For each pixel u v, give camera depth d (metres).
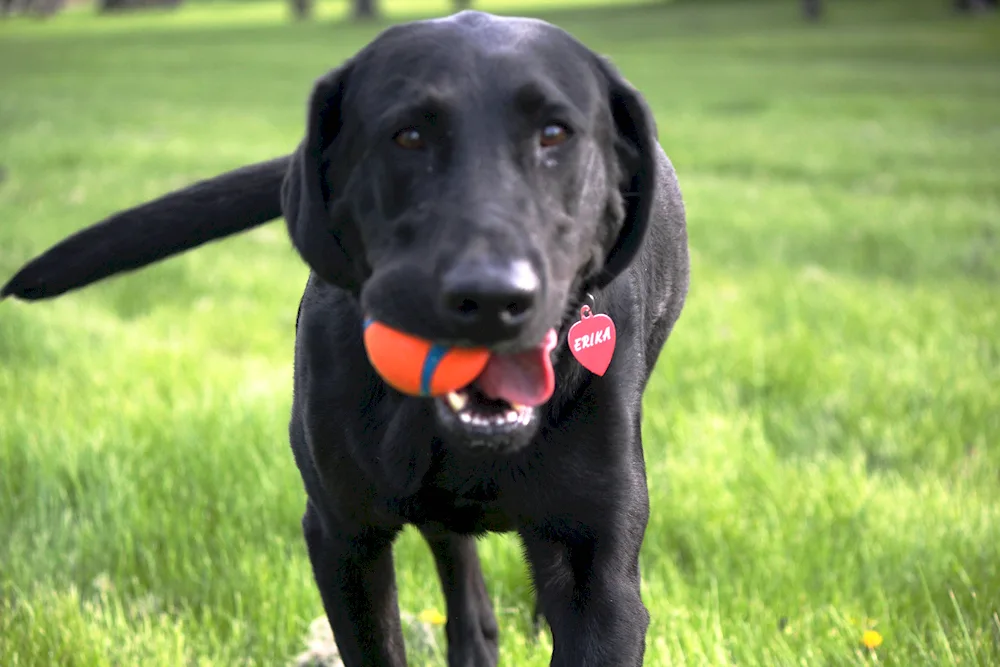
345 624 1.00
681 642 1.14
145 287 2.48
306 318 0.96
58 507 1.39
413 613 1.23
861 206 3.43
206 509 1.40
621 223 0.92
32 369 1.84
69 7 23.38
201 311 2.28
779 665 1.09
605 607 0.92
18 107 6.20
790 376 1.81
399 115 0.84
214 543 1.34
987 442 1.58
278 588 1.24
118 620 1.17
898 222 3.14
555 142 0.85
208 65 9.42
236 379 1.77
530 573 0.97
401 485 0.92
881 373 1.81
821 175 4.14
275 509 1.39
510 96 0.84
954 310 2.20
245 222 1.14
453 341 0.79
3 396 1.71
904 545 1.28
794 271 2.61
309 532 1.00
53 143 4.68
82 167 4.05
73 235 1.13
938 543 1.27
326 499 0.96
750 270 2.62
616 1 17.91
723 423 1.58
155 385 1.75
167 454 1.49
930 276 2.60
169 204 1.13
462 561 1.14
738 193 3.70
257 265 2.69
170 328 2.16
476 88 0.84
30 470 1.45
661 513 1.37
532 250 0.80
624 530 0.92
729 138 5.05
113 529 1.34
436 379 0.81
